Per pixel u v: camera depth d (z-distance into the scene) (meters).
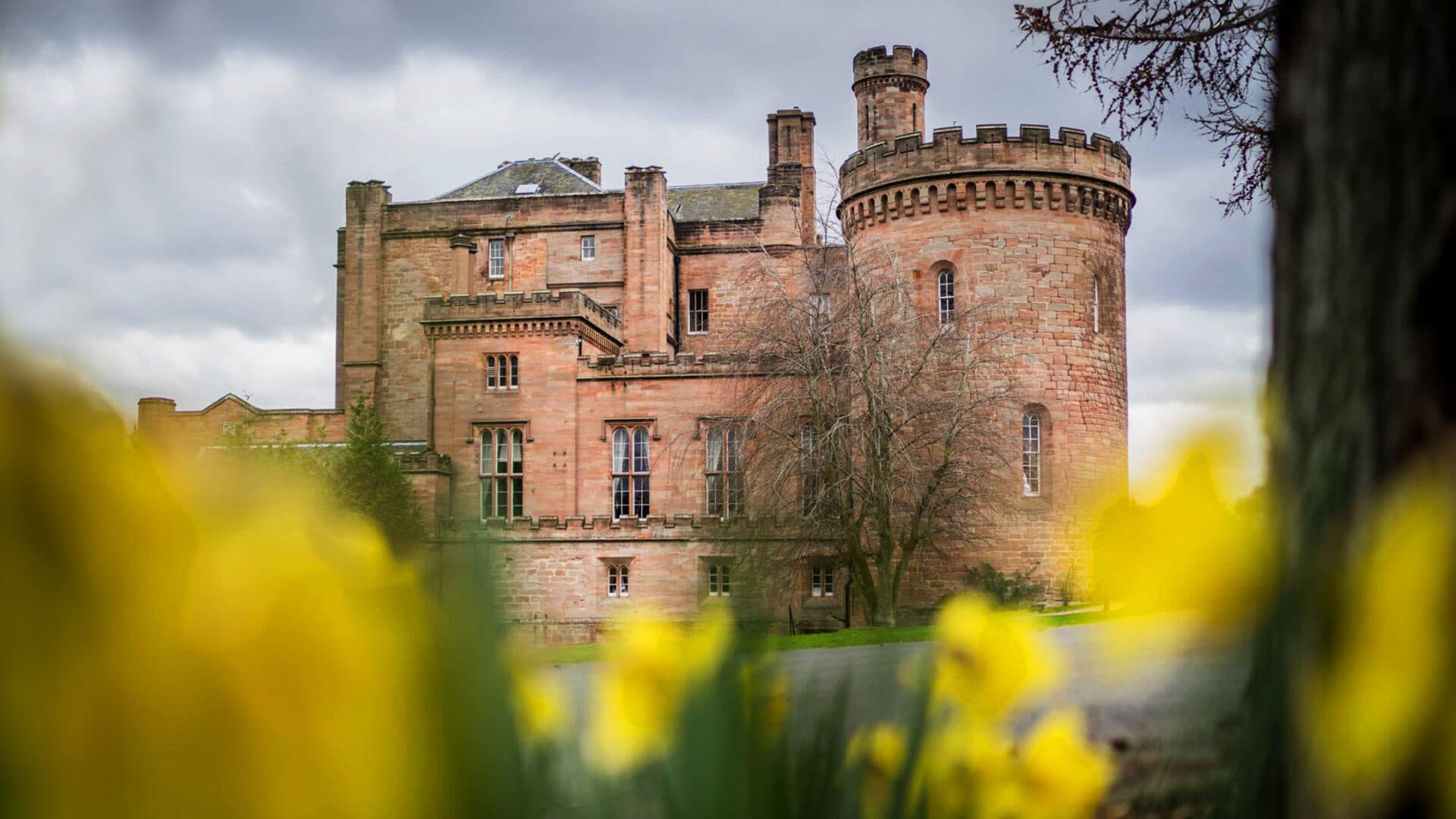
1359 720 0.69
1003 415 35.50
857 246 40.38
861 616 35.78
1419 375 1.06
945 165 38.19
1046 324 37.72
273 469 0.65
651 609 1.06
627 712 0.98
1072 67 10.77
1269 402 1.31
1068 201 38.22
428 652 0.67
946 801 1.36
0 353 0.46
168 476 0.58
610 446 49.78
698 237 64.06
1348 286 1.20
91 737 0.56
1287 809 0.82
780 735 1.00
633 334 60.31
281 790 0.60
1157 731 0.95
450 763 0.66
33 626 0.54
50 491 0.52
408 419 59.91
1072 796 1.43
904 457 32.28
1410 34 1.16
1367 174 1.20
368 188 60.97
